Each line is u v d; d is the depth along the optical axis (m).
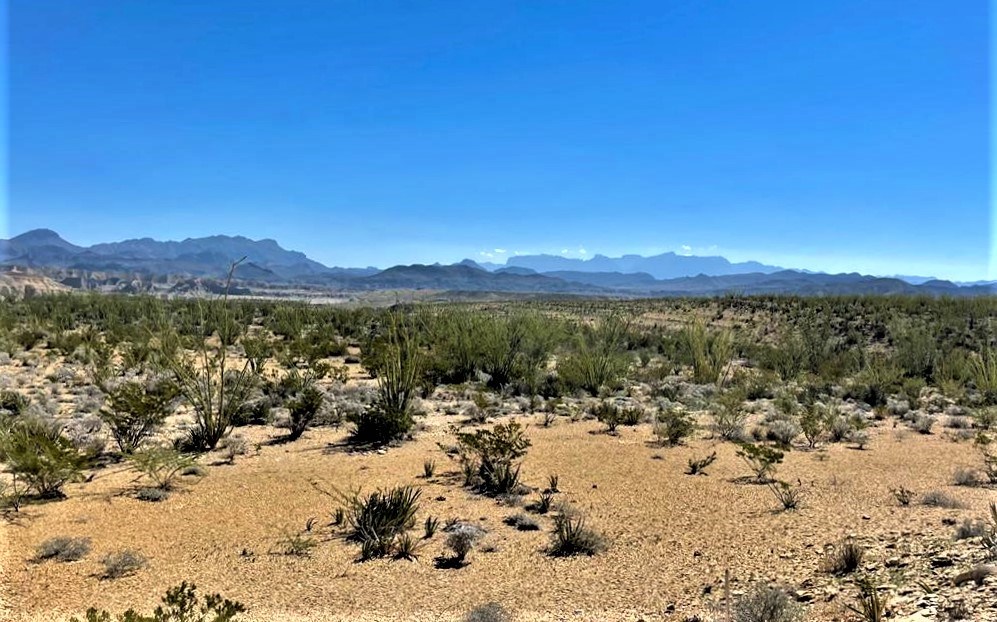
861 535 8.66
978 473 12.21
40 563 7.88
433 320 28.72
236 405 16.05
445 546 8.67
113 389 18.59
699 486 11.54
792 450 14.79
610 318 33.34
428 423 17.34
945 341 38.41
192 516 9.75
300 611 6.70
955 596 5.80
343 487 11.31
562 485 11.62
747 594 6.50
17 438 11.27
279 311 45.91
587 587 7.32
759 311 55.47
